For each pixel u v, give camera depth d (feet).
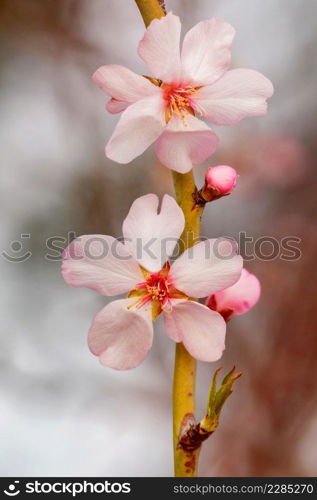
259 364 2.42
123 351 1.43
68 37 2.37
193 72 1.45
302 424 2.37
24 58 2.37
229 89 1.45
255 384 2.41
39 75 2.38
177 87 1.45
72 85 2.38
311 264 2.42
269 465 2.35
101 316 1.43
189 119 1.45
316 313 2.40
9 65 2.34
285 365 2.40
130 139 1.43
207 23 1.45
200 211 1.44
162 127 1.44
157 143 1.44
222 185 1.43
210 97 1.45
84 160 2.33
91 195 2.27
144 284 1.44
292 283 2.42
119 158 1.43
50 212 2.25
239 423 2.39
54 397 2.27
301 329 2.41
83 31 2.41
